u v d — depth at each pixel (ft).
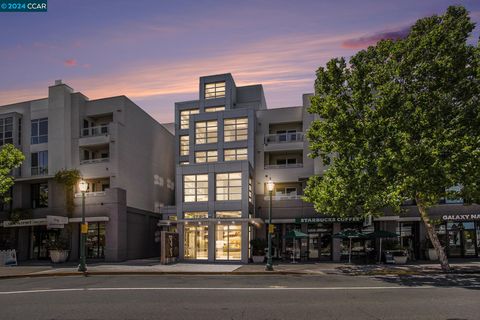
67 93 115.44
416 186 59.52
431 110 62.23
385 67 67.46
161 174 140.67
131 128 119.34
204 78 143.23
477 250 98.73
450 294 42.47
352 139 66.13
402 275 63.31
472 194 61.87
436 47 63.72
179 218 102.68
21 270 73.67
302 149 116.88
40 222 104.12
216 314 32.55
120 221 103.30
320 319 30.76
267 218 109.81
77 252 105.19
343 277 61.67
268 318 31.12
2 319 31.37
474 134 60.49
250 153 118.21
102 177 110.22
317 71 73.87
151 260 105.70
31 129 118.21
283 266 81.66
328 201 72.38
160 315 32.24
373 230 101.14
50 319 31.14
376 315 32.12
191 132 126.41
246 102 145.59
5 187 94.73
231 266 81.87
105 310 34.32
